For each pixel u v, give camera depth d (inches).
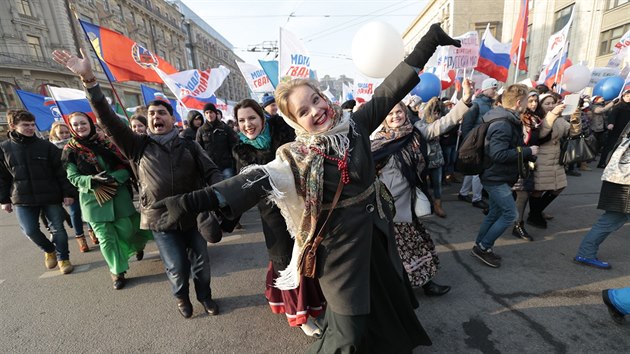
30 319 100.8
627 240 124.4
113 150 117.3
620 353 71.4
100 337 90.2
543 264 111.2
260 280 117.3
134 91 1163.9
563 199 180.9
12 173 122.8
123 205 119.3
